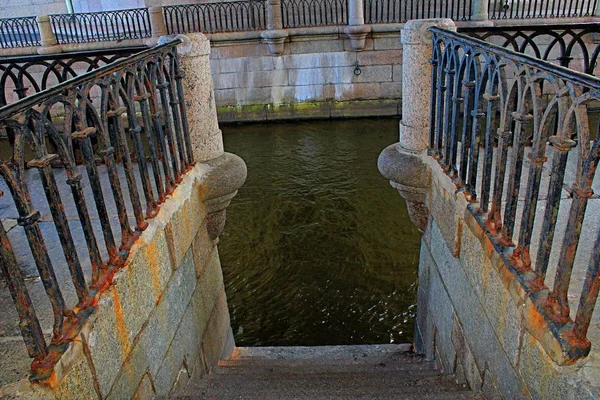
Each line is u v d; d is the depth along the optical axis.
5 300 2.44
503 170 2.40
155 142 3.21
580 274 2.28
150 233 2.76
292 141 12.84
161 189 3.10
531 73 1.98
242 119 15.25
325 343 5.36
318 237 7.53
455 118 3.10
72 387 1.89
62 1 18.70
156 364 2.79
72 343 1.90
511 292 2.19
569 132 1.73
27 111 1.75
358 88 14.87
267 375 3.89
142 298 2.60
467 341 2.98
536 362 1.99
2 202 3.86
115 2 18.00
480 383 2.77
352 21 14.06
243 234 7.77
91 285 2.21
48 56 4.04
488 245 2.48
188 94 3.71
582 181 1.65
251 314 5.88
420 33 3.55
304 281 6.45
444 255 3.46
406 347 4.71
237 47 14.70
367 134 13.19
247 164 11.02
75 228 3.19
